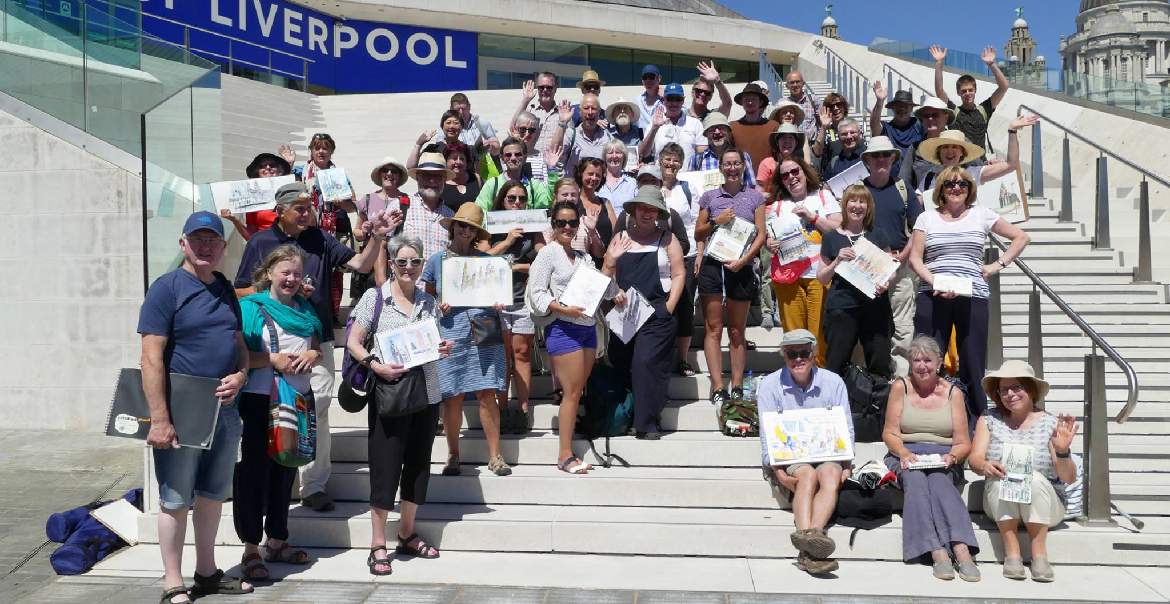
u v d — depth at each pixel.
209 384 5.28
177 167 8.22
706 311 7.54
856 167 8.24
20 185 9.42
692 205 8.44
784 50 31.25
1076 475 5.83
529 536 6.20
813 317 7.49
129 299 9.27
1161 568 5.89
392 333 5.87
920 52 20.17
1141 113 13.78
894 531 6.05
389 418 5.90
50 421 9.31
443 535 6.25
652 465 7.00
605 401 7.14
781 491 6.39
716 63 33.00
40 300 9.37
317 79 27.31
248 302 5.70
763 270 8.35
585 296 6.75
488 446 7.07
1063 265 9.87
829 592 5.48
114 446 8.69
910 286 7.43
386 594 5.48
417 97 20.67
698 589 5.54
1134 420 7.40
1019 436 5.97
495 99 20.58
